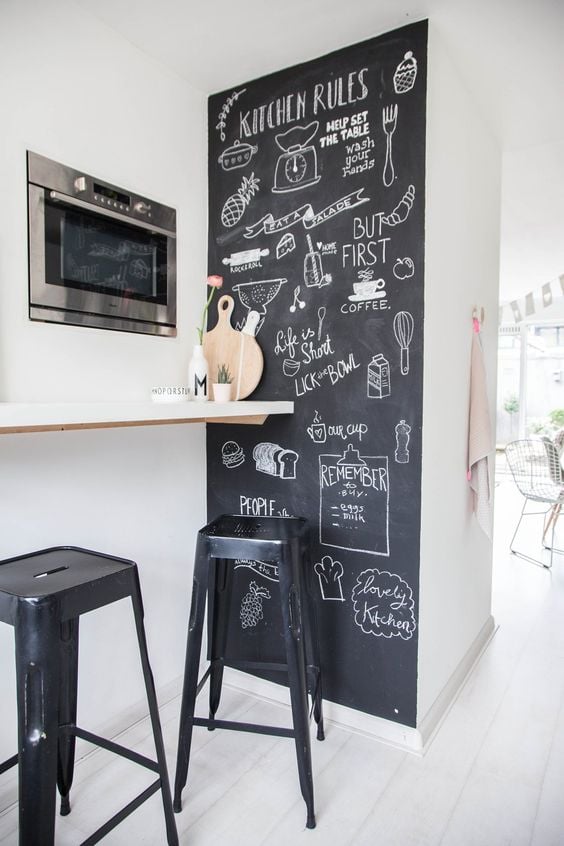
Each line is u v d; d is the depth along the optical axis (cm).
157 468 207
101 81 177
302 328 202
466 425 230
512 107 228
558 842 145
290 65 201
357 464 192
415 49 175
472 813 155
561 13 168
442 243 192
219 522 179
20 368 156
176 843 139
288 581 153
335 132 192
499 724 199
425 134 174
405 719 186
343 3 166
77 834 147
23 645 113
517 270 563
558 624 290
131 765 176
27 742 112
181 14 171
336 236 193
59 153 164
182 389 183
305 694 154
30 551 163
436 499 196
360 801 160
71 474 175
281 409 195
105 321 180
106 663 189
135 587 138
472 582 247
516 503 625
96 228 176
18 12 152
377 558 189
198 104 217
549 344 803
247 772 173
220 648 196
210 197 222
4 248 151
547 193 338
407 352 180
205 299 224
